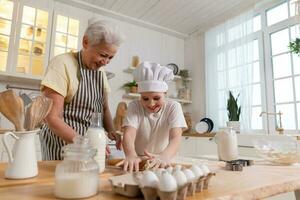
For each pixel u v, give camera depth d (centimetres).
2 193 52
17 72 233
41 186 58
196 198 46
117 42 107
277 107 267
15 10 238
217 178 67
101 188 57
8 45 232
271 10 287
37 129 70
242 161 95
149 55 361
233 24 306
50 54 252
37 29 250
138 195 49
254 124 283
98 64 115
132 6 308
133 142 110
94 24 107
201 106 359
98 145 77
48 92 105
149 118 120
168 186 43
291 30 260
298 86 250
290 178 68
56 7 293
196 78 374
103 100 133
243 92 283
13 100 65
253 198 54
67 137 94
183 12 320
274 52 278
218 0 290
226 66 309
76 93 115
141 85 109
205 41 348
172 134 113
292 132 249
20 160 66
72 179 48
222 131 118
